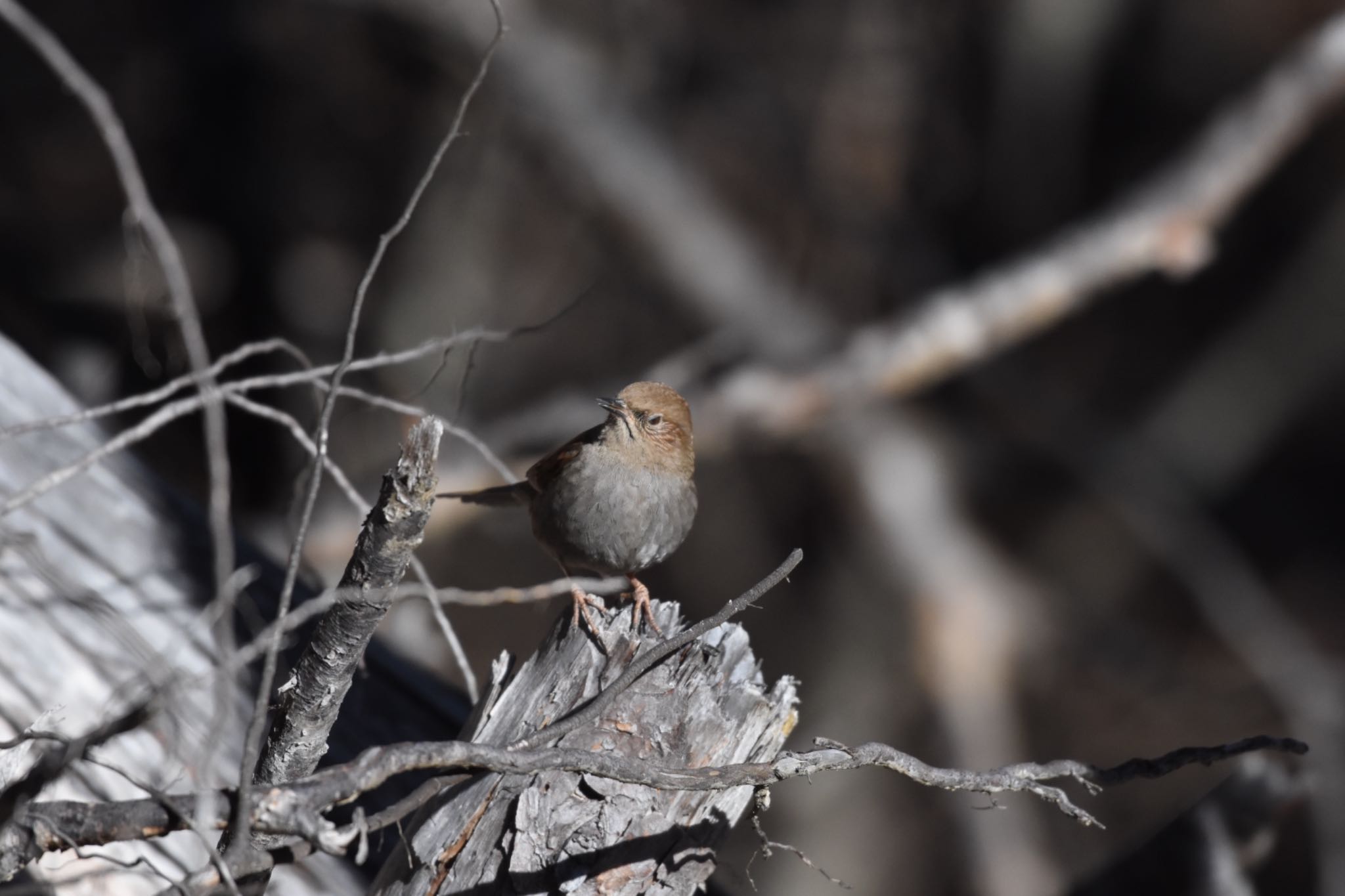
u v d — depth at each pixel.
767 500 17.27
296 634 5.68
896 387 13.22
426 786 3.82
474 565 14.14
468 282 15.04
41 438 5.99
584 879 4.13
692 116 16.84
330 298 14.58
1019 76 17.41
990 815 14.52
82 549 5.67
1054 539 18.72
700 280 13.95
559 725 4.02
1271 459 21.75
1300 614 20.84
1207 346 21.34
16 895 4.24
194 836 4.82
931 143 17.86
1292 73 12.88
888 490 14.79
